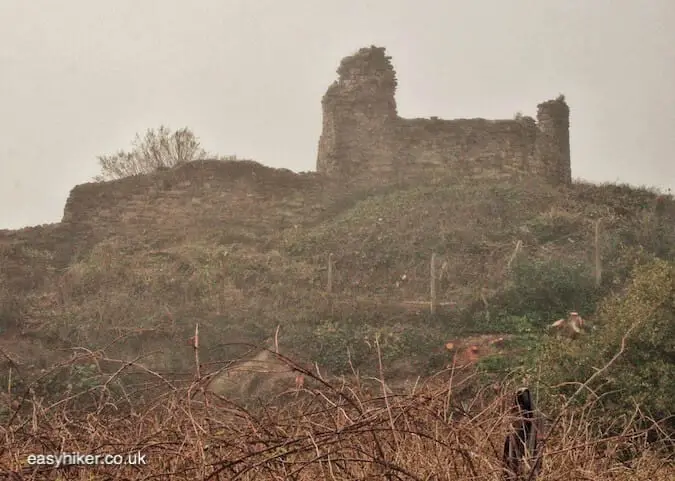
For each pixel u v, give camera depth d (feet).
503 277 79.51
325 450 17.29
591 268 79.82
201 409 19.10
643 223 95.76
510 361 53.16
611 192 110.63
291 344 67.56
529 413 19.61
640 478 20.16
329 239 98.17
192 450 16.37
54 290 90.63
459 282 84.02
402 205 104.78
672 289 44.01
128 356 66.95
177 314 75.92
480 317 73.00
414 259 90.48
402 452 16.97
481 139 122.72
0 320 78.64
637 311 43.11
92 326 74.33
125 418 19.07
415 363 63.87
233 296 83.51
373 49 123.65
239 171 114.11
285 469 15.80
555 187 115.44
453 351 65.36
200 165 113.39
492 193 105.29
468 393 26.43
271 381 43.19
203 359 66.69
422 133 122.72
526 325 70.69
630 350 41.78
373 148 121.70
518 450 18.44
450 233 94.22
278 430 17.80
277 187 114.32
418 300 80.33
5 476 15.78
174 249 100.17
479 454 16.65
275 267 91.97
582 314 72.95
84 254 104.32
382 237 95.50
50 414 20.98
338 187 117.29
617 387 38.81
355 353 65.72
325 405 18.98
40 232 106.22
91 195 110.32
